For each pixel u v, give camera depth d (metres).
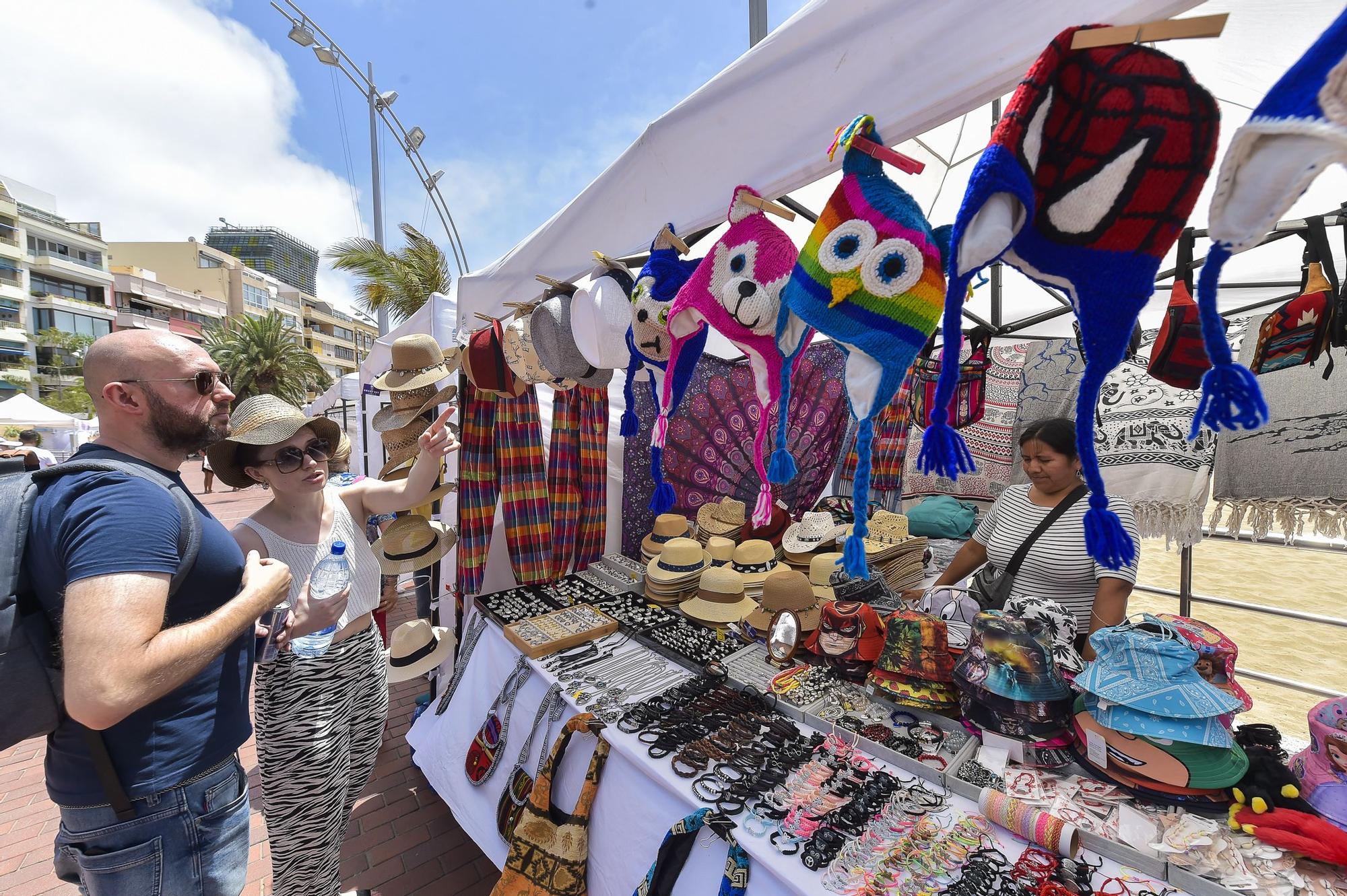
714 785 1.58
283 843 1.85
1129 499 3.29
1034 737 1.50
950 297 0.78
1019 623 1.63
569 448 3.58
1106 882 1.17
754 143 1.38
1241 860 1.15
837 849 1.31
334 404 12.59
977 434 4.22
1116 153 0.77
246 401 1.85
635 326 1.74
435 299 4.12
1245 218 0.64
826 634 2.12
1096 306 0.80
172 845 1.30
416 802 2.98
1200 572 6.99
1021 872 1.21
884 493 4.02
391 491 2.21
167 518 1.21
